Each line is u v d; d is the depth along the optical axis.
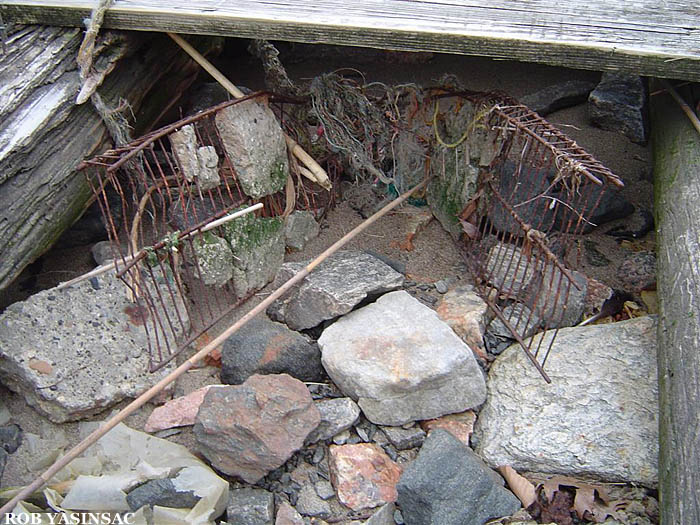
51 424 1.33
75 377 1.33
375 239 1.68
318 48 2.21
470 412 1.34
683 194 1.43
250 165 1.49
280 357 1.36
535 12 1.55
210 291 1.55
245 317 1.39
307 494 1.23
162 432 1.31
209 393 1.25
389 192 1.75
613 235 1.69
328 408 1.30
